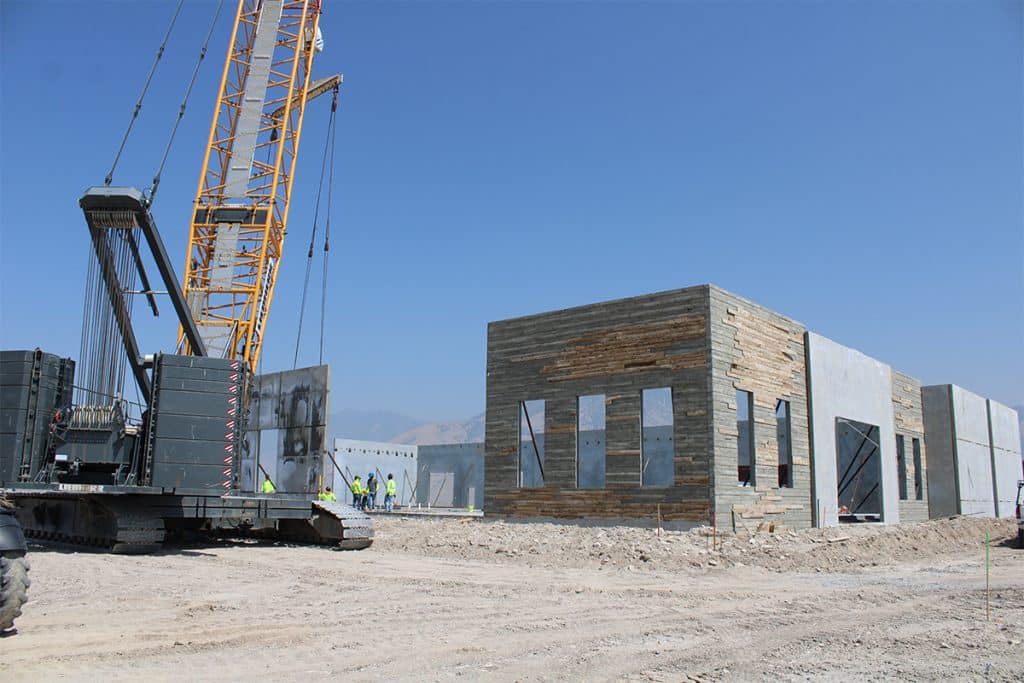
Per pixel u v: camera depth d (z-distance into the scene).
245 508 20.33
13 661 8.00
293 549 21.00
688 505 23.03
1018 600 13.05
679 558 17.64
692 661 8.38
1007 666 8.33
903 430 36.53
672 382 23.88
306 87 36.12
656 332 24.45
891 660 8.57
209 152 34.34
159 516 19.09
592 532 21.97
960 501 40.53
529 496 26.55
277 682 7.31
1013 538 26.23
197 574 15.39
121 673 7.56
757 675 7.85
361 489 39.28
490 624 10.30
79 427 18.73
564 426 26.06
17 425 18.12
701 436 23.08
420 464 51.38
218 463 18.86
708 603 12.42
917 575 16.86
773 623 10.74
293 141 35.59
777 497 25.55
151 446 18.27
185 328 20.16
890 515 33.31
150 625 9.96
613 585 14.30
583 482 40.53
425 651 8.63
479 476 48.19
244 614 10.85
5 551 8.95
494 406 28.06
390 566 17.17
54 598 12.08
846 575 16.67
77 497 18.88
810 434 27.81
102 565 16.48
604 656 8.53
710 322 23.41
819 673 7.97
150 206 18.66
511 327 28.11
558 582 14.59
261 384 28.95
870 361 33.22
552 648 8.90
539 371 27.05
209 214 33.84
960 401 42.41
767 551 18.72
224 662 8.05
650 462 37.94
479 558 18.95
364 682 7.34
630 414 24.59
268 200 34.25
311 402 26.36
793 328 27.92
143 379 19.44
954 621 11.11
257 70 35.28
